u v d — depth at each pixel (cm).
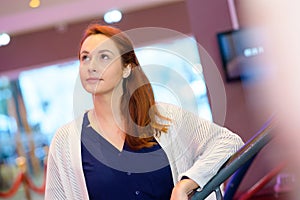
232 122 657
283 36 143
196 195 170
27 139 1112
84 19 933
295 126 155
